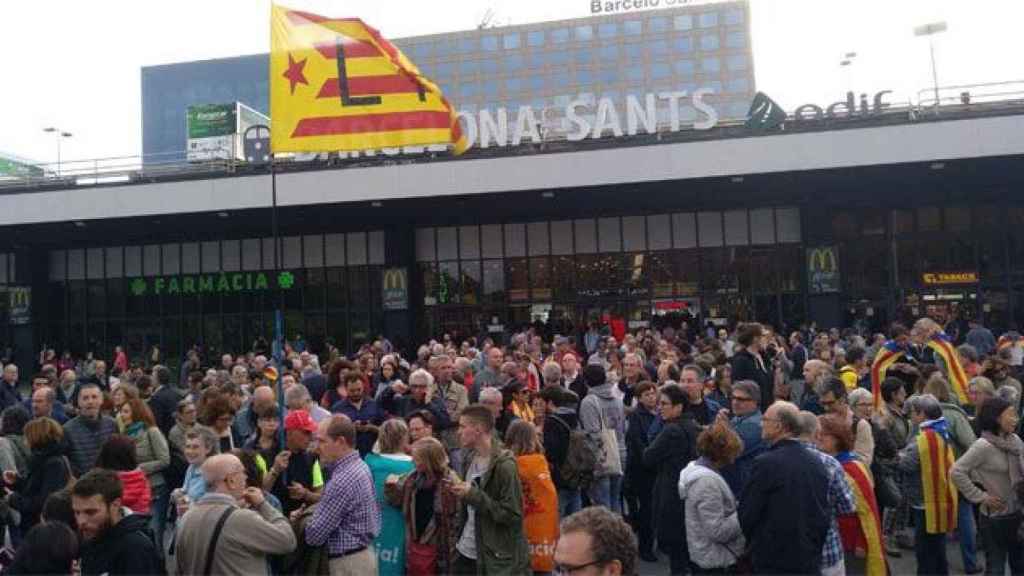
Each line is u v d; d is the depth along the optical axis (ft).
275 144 29.78
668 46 308.81
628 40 311.06
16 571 12.78
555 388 25.57
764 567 15.53
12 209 84.69
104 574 13.43
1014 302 83.15
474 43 321.32
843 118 74.74
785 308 87.35
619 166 76.02
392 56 30.27
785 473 15.55
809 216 85.66
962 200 84.79
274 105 29.81
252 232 97.60
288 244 97.60
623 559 8.43
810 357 52.70
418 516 18.90
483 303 93.30
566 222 92.53
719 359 38.27
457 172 78.02
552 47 315.78
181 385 60.08
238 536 14.16
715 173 74.43
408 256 93.56
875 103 75.36
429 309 94.32
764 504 15.65
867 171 75.72
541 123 80.12
